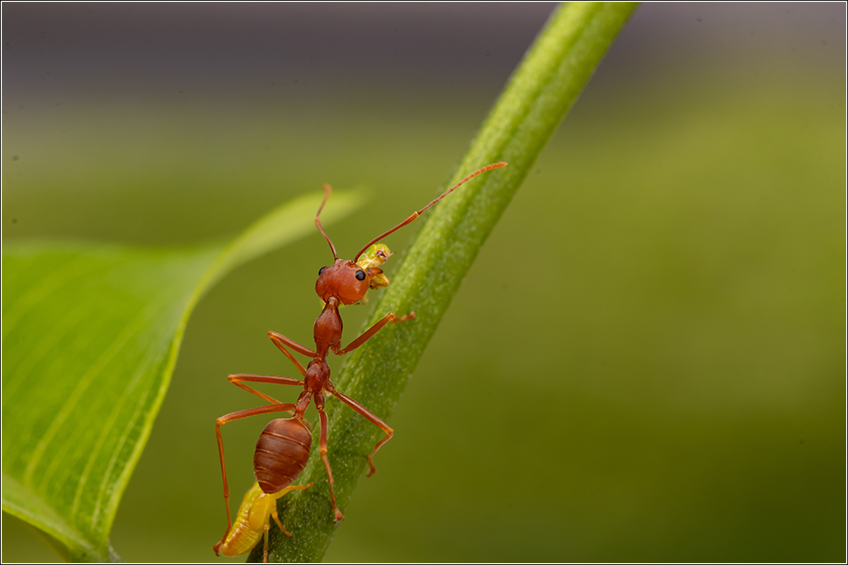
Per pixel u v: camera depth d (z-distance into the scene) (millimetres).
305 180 231
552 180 240
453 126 253
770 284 192
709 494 150
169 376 69
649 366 182
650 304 193
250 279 207
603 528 146
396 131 251
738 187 216
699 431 162
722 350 179
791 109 232
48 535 68
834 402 165
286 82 243
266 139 246
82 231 209
